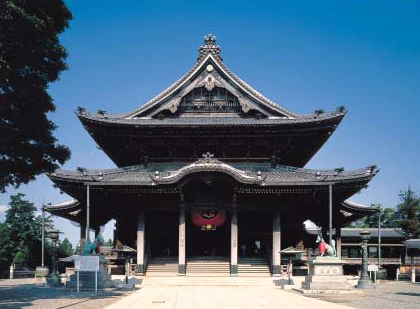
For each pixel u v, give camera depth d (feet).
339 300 109.40
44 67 103.81
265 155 207.92
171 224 208.23
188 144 206.80
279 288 151.23
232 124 194.90
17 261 286.25
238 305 96.12
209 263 191.42
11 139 101.55
